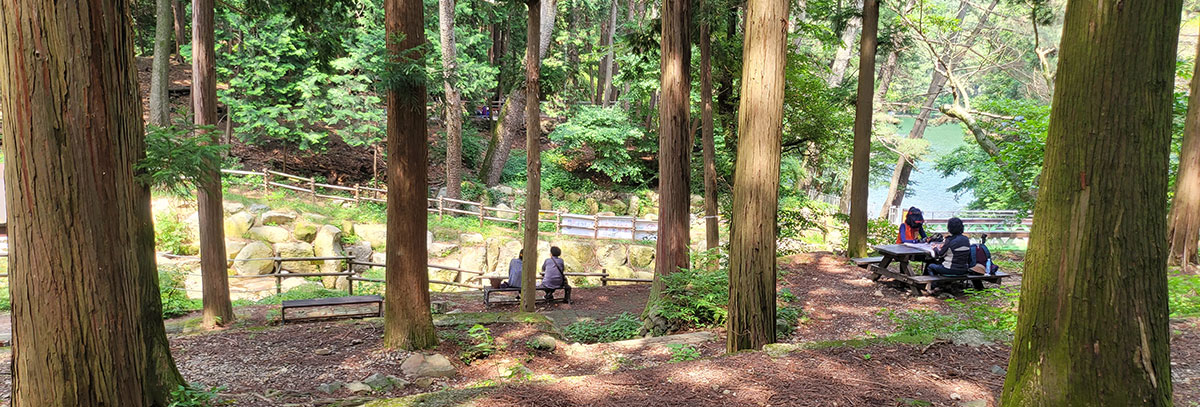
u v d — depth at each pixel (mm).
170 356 5148
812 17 13938
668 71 9008
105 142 3109
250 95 18297
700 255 9484
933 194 39281
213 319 8992
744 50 5785
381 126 19328
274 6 10672
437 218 18391
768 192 5789
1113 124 2871
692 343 7383
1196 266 9852
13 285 3055
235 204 15414
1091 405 3010
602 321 9641
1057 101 3098
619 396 4266
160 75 8992
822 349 5320
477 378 6270
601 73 29625
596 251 17250
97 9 3033
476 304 11516
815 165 16891
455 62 18797
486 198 21641
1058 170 3098
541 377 6262
